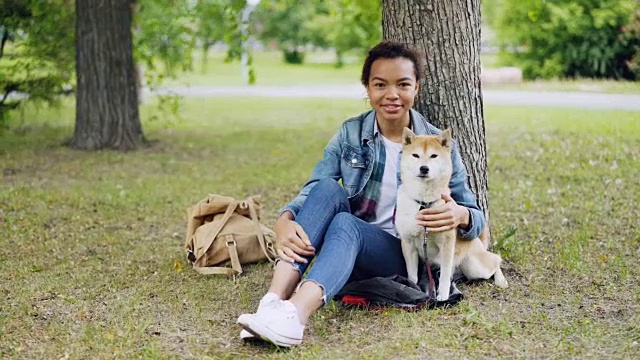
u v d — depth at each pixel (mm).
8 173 8523
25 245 5480
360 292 3869
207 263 4766
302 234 3596
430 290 3855
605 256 4855
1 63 11938
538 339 3424
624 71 20578
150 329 3705
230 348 3434
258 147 10859
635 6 19000
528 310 3834
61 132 12281
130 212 6652
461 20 4566
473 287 4207
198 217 5000
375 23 11031
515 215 6266
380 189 3971
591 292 4125
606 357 3197
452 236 3766
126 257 5191
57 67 11875
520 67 21969
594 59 20578
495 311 3818
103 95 10477
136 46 12367
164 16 13773
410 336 3463
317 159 9656
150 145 10914
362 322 3697
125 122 10648
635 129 10930
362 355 3270
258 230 4934
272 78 26453
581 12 20344
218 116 15328
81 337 3605
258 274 4695
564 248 5043
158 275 4715
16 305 4098
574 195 6910
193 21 12812
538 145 9961
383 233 3838
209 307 4055
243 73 27031
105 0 10289
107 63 10453
